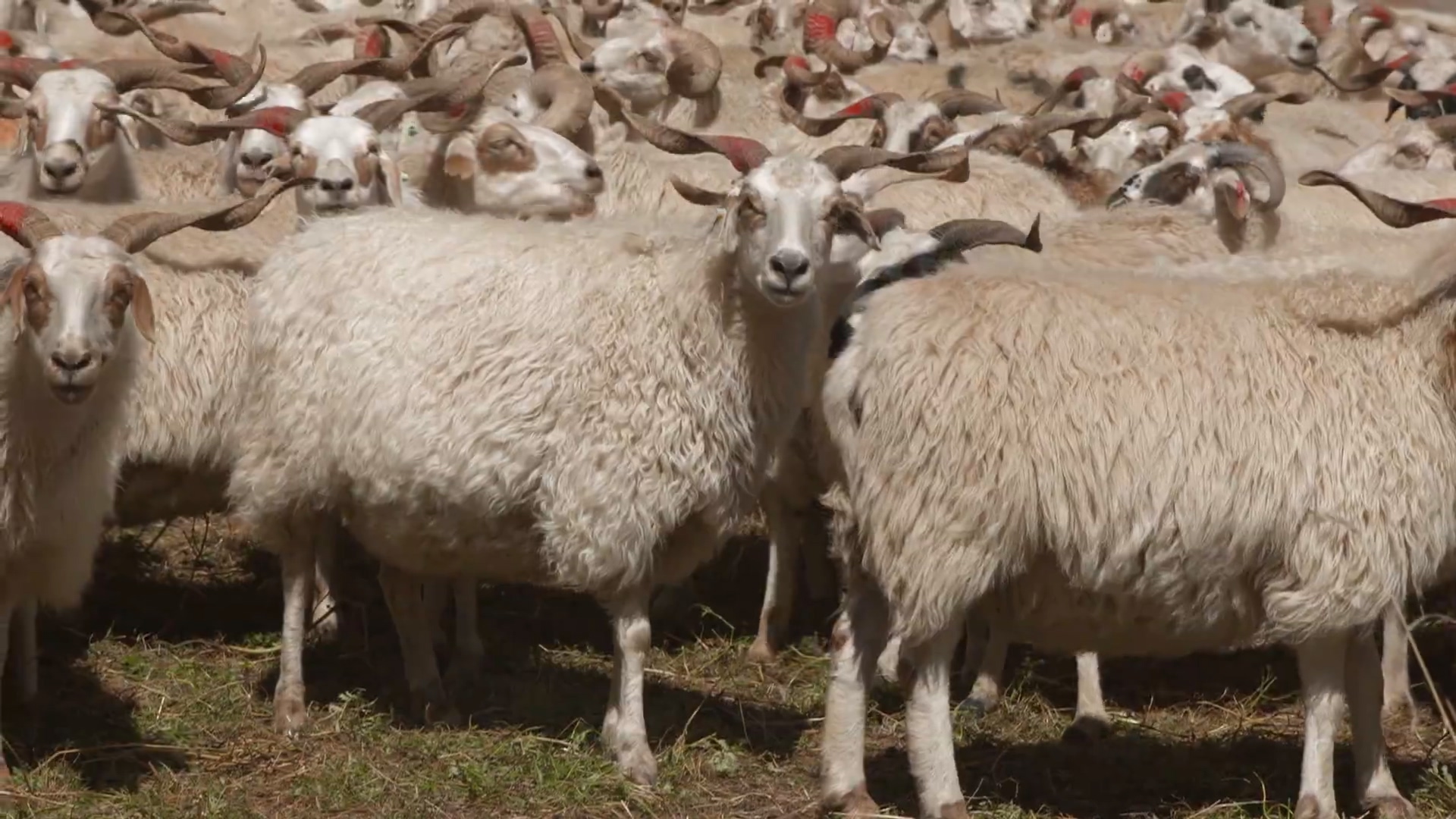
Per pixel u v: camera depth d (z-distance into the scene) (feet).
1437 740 31.24
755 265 27.09
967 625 34.24
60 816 26.58
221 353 32.91
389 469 28.71
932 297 25.84
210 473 33.60
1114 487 24.88
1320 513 25.16
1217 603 25.81
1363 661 27.20
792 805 27.91
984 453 25.00
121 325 26.27
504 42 56.34
